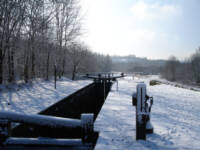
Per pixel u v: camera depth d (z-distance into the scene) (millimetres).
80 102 10531
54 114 6352
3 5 11445
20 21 13211
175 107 7047
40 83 14867
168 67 64750
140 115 3150
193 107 7109
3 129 2369
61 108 7113
